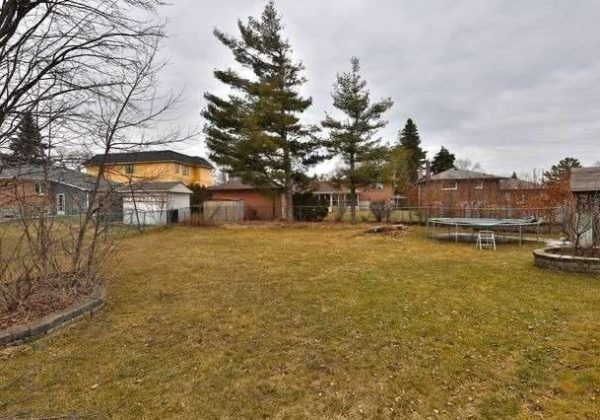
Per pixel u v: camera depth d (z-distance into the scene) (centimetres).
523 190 2052
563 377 319
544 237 1338
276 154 1981
